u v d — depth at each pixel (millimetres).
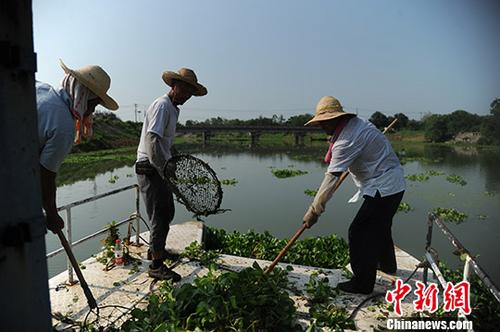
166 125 3688
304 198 12812
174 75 3605
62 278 3809
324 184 3338
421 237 8109
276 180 17641
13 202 1360
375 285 3723
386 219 3402
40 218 1458
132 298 3443
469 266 2613
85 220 9266
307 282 3811
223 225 8922
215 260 4363
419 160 27984
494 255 6938
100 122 51250
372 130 3373
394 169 3420
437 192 14156
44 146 2412
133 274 3951
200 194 3506
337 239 5840
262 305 2812
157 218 3809
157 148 3488
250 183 16625
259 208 11031
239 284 2984
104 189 15234
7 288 1381
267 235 6230
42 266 1488
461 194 13703
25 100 1366
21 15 1311
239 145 53469
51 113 2365
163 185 3785
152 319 2682
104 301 3377
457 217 9828
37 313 1479
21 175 1377
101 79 2658
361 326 3016
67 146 2453
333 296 3465
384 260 3896
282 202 12047
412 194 13797
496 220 9727
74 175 20203
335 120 3414
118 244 4199
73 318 3072
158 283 3744
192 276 3969
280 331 2754
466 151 37406
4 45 1267
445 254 7016
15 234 1371
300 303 3371
